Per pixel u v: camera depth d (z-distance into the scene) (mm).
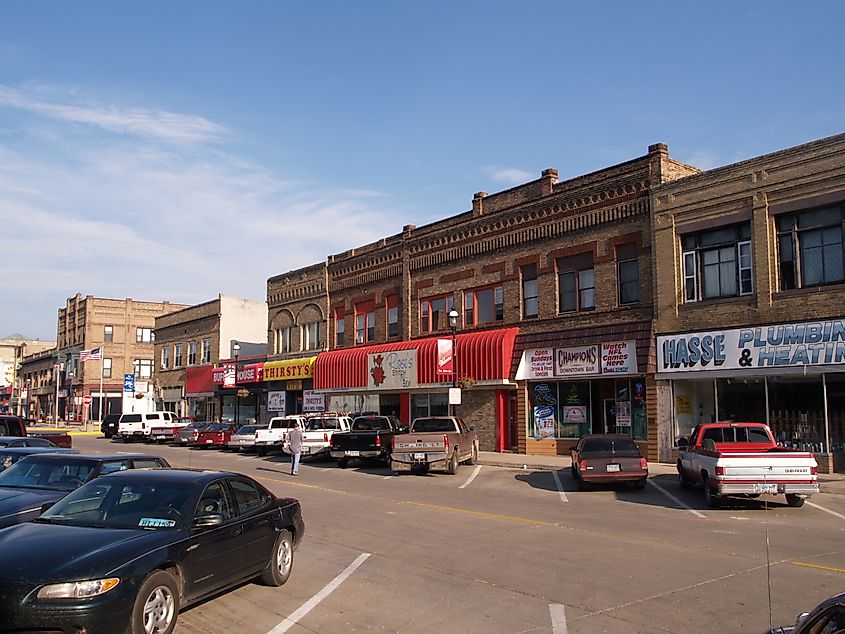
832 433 20969
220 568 7938
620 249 27406
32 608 6098
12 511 9969
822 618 3996
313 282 44125
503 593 8867
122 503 8008
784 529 13367
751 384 22891
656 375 25203
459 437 24875
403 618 7914
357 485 21062
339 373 38875
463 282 33750
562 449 28719
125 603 6438
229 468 26922
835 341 20875
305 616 8008
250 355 54375
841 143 21203
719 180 24016
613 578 9547
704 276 24500
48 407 89938
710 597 8539
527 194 31078
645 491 19203
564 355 28469
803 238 22109
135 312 81688
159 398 61406
